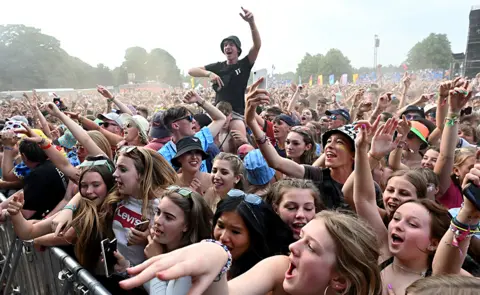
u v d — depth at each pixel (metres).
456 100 3.27
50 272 2.94
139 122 4.84
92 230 2.63
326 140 3.53
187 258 1.15
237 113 6.09
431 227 2.12
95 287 2.23
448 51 57.41
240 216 2.22
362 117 5.18
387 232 2.45
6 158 4.50
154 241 2.36
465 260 2.38
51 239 2.85
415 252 2.11
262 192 3.34
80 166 2.92
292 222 2.48
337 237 1.60
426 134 4.59
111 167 2.94
